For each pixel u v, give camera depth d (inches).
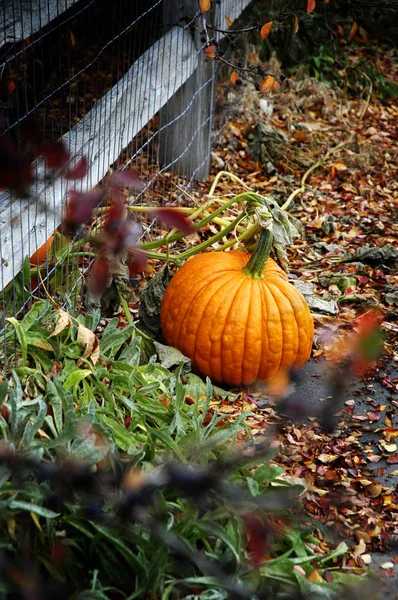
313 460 146.1
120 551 107.0
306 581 110.0
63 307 165.5
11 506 103.4
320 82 328.2
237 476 124.4
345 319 188.9
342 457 147.3
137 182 82.2
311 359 175.3
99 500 111.0
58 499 105.9
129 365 148.8
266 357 159.5
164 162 234.4
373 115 326.3
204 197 236.8
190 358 162.9
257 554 100.7
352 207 247.4
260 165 266.4
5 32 153.7
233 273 163.9
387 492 139.7
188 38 219.8
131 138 190.9
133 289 192.2
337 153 278.2
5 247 136.3
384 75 357.1
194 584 107.9
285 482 127.6
